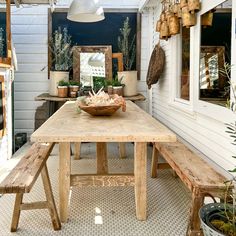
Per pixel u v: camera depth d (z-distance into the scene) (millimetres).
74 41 6949
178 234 2762
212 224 2018
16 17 6816
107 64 6895
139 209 3021
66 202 2980
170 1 4770
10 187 2268
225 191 2203
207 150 3604
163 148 3441
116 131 2639
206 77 3531
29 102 6980
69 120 3250
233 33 2770
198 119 3904
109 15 6957
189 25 3797
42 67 6938
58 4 6801
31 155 3049
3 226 2908
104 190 3828
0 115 4906
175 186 3980
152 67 5914
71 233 2773
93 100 3572
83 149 6062
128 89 6430
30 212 3189
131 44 7023
